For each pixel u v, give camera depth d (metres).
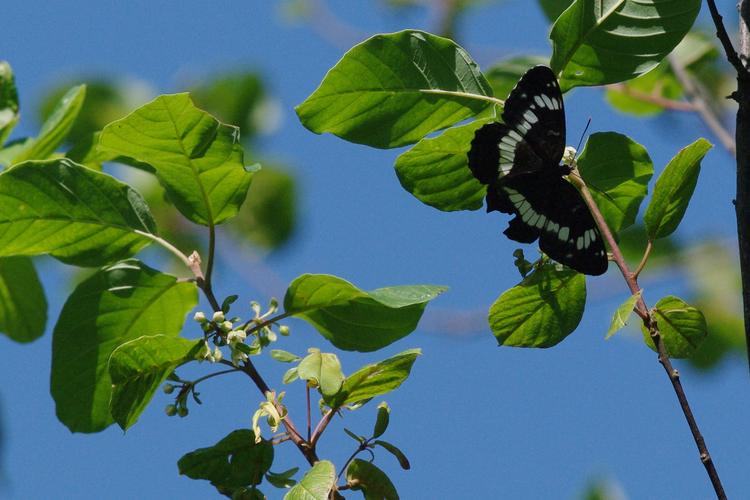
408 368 2.32
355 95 2.35
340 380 2.32
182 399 2.33
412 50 2.35
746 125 2.32
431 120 2.35
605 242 2.35
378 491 2.32
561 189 2.34
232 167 2.35
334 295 2.34
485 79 2.35
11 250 2.35
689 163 2.33
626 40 2.35
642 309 2.33
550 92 2.34
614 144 2.35
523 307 2.35
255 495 2.33
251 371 2.33
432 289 2.33
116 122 2.34
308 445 2.32
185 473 2.33
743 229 2.32
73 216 2.35
